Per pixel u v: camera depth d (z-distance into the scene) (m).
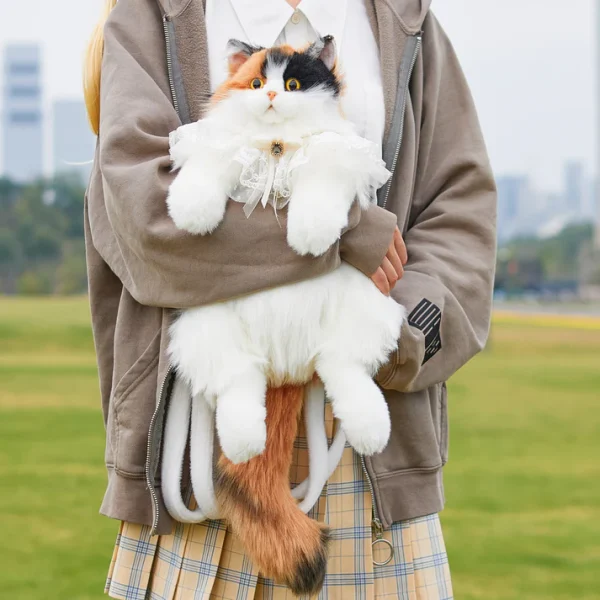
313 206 2.00
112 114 2.25
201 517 2.22
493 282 2.51
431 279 2.37
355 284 2.14
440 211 2.52
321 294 2.09
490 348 28.48
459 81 2.67
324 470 2.22
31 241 75.88
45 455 9.91
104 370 2.49
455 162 2.56
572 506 7.65
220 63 2.40
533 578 5.65
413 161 2.49
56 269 75.75
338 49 2.46
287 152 2.11
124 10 2.43
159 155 2.21
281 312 2.06
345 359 2.09
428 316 2.28
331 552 2.29
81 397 15.63
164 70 2.41
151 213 2.09
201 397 2.19
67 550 6.23
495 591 5.38
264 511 2.11
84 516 7.20
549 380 19.03
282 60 2.17
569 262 101.06
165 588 2.30
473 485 8.47
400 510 2.35
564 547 6.37
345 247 2.13
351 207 2.12
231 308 2.11
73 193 78.12
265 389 2.11
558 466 9.49
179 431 2.23
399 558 2.36
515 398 15.75
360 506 2.32
